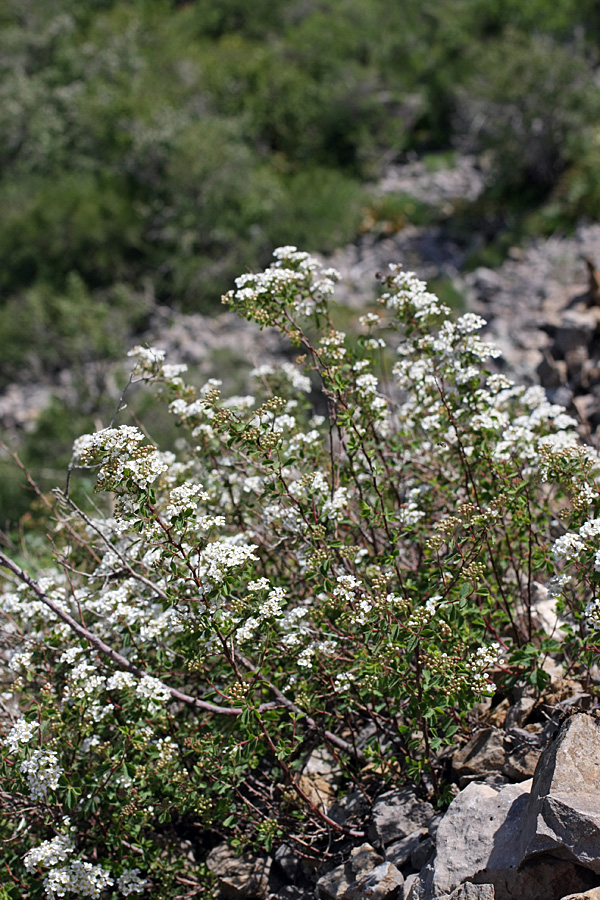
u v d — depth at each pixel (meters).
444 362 4.81
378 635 3.88
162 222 21.95
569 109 18.89
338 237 20.84
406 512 4.65
